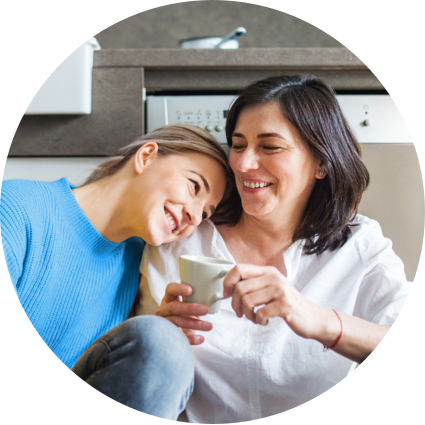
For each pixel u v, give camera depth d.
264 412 0.95
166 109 1.11
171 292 0.90
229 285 0.85
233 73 1.13
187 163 1.01
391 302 0.99
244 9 2.16
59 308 0.97
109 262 1.03
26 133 1.11
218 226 1.07
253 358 0.95
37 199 0.97
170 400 0.81
